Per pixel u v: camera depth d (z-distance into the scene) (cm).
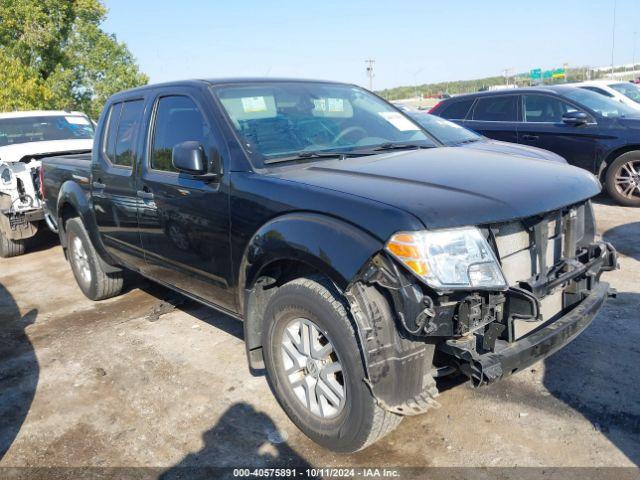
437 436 289
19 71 2036
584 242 315
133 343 431
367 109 402
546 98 863
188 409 332
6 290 608
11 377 392
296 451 286
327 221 253
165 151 374
